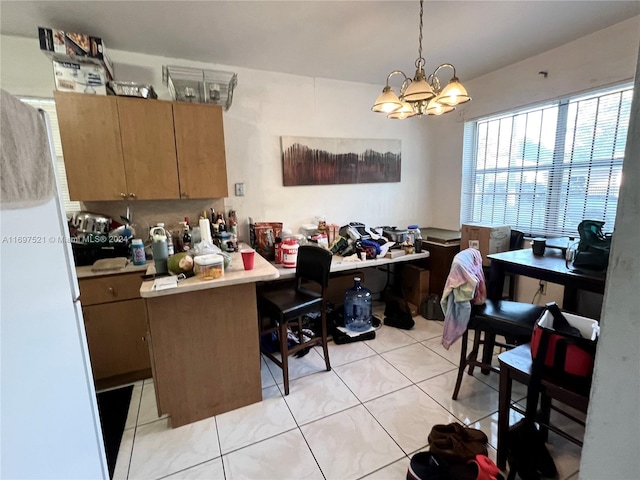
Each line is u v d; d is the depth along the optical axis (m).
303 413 1.86
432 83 1.89
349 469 1.48
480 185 3.46
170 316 1.70
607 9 2.01
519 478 1.41
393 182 3.70
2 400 0.73
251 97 2.89
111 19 1.98
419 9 1.94
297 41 2.34
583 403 1.18
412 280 3.33
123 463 1.54
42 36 1.92
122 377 2.23
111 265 2.13
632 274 0.61
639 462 0.64
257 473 1.48
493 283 2.10
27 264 0.86
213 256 1.78
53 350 0.98
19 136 0.85
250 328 1.89
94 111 2.15
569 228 2.70
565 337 1.24
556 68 2.59
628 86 2.25
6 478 0.73
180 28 2.11
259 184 3.03
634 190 0.60
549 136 2.78
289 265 2.62
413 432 1.70
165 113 2.34
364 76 3.12
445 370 2.28
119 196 2.28
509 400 1.42
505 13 2.02
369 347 2.63
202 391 1.82
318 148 3.21
